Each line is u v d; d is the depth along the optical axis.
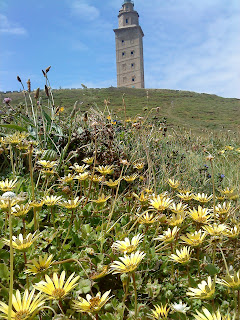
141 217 1.60
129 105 30.44
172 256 1.22
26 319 0.84
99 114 3.66
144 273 1.50
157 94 41.69
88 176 2.08
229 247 1.73
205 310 0.89
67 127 3.43
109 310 1.18
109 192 2.49
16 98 21.14
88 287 1.21
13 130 3.26
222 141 7.00
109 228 1.79
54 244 1.63
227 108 35.56
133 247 1.14
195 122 24.30
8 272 1.29
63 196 2.14
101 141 3.02
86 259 1.39
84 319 1.10
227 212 1.59
